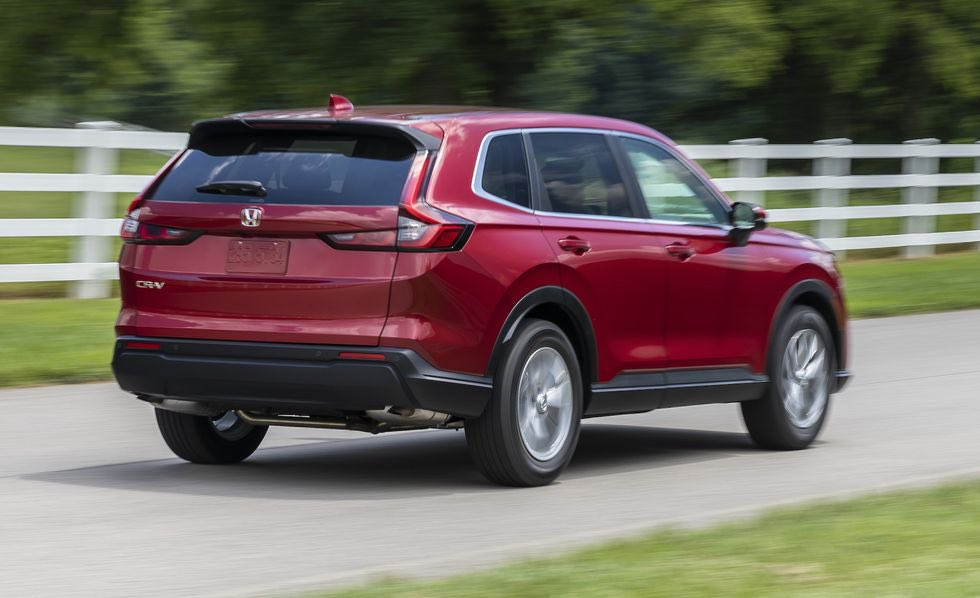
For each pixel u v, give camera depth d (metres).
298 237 12.45
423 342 12.29
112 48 41.22
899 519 10.92
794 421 15.82
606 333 13.79
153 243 12.97
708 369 14.92
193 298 12.74
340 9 40.03
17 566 9.98
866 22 48.28
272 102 42.59
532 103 44.31
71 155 69.25
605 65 47.28
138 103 58.72
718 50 41.88
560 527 11.52
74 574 9.75
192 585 9.45
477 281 12.57
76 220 26.34
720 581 8.91
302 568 9.97
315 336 12.31
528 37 40.97
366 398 12.29
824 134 59.03
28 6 39.81
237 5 40.50
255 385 12.47
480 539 11.02
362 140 12.73
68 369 19.81
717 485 13.59
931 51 52.66
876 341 25.44
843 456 15.28
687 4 40.97
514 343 12.85
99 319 23.78
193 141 13.30
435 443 16.28
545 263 13.09
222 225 12.64
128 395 18.62
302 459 14.99
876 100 59.47
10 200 45.50
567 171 13.76
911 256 40.38
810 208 38.06
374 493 12.95
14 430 16.08
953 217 48.09
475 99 43.44
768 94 57.72
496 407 12.80
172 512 11.94
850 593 8.57
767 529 10.62
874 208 39.12
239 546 10.67
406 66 40.22
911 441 16.14
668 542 10.16
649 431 17.48
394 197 12.35
